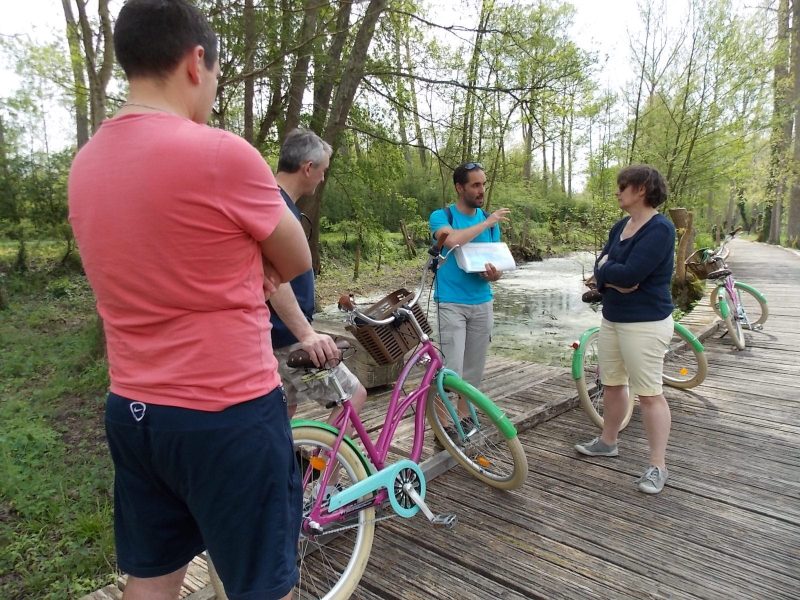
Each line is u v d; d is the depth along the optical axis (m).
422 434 2.78
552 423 4.05
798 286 11.02
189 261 1.16
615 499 2.96
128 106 1.24
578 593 2.24
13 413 5.51
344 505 2.20
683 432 3.89
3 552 3.18
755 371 5.34
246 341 1.25
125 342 1.24
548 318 10.66
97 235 1.18
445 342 3.39
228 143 1.18
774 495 3.00
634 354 3.03
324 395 2.51
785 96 15.87
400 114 9.40
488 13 8.27
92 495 3.85
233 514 1.28
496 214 3.21
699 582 2.30
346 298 2.60
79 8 5.72
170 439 1.22
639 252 2.87
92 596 2.30
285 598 1.34
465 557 2.47
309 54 7.00
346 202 17.62
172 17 1.22
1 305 10.80
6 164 12.91
